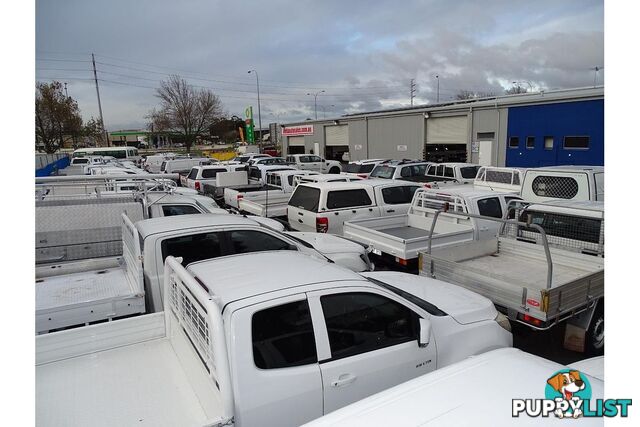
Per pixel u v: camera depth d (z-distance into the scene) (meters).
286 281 3.04
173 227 4.98
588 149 20.72
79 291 4.41
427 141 29.62
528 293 4.39
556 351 5.28
